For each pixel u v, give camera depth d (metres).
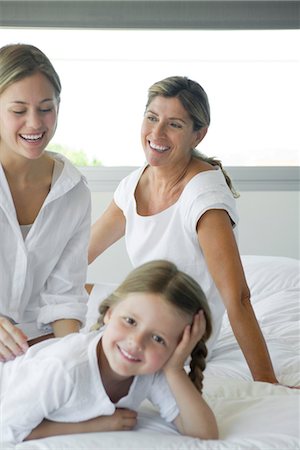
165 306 1.62
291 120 4.30
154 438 1.63
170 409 1.74
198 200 2.29
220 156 4.32
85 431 1.69
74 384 1.64
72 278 2.29
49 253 2.23
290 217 4.27
